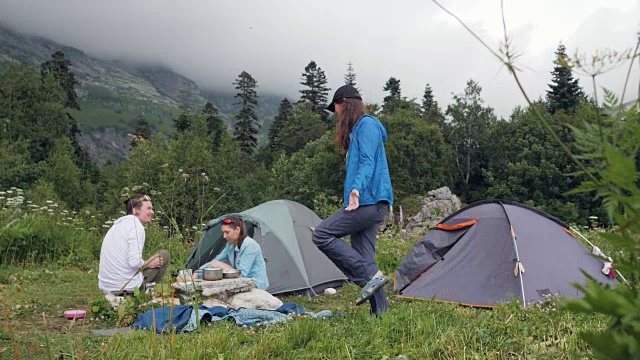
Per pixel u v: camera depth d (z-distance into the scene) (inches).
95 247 485.4
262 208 357.7
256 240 334.6
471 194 2822.3
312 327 181.0
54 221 477.1
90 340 177.2
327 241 204.2
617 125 28.5
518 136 2615.7
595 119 29.4
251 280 256.7
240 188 2610.7
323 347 163.9
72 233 471.5
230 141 2878.9
